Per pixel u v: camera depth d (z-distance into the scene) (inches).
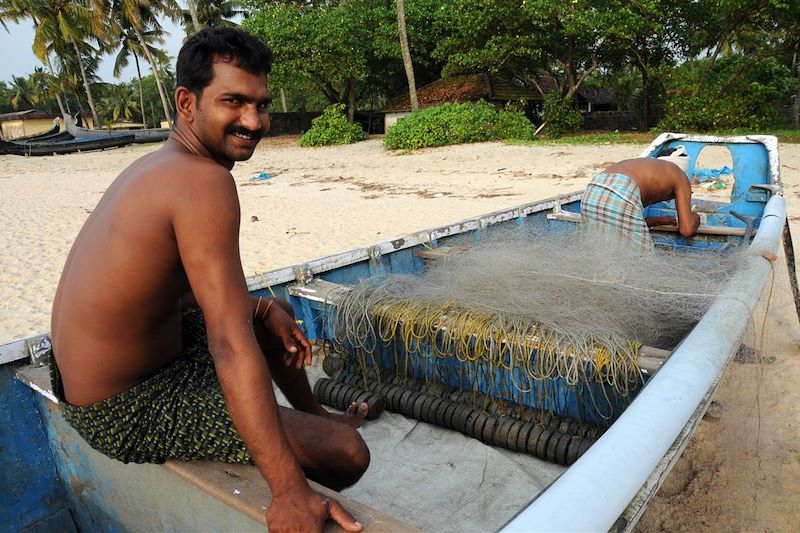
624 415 55.2
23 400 95.4
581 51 909.2
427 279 142.6
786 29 760.3
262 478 63.3
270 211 481.1
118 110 2236.7
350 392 131.3
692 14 805.9
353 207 477.4
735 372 138.2
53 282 313.4
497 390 115.7
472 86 1067.9
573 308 111.6
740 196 195.6
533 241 161.2
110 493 85.5
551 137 902.4
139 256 57.2
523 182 542.6
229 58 58.9
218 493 61.1
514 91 1088.2
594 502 42.7
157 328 64.4
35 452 96.7
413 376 130.3
